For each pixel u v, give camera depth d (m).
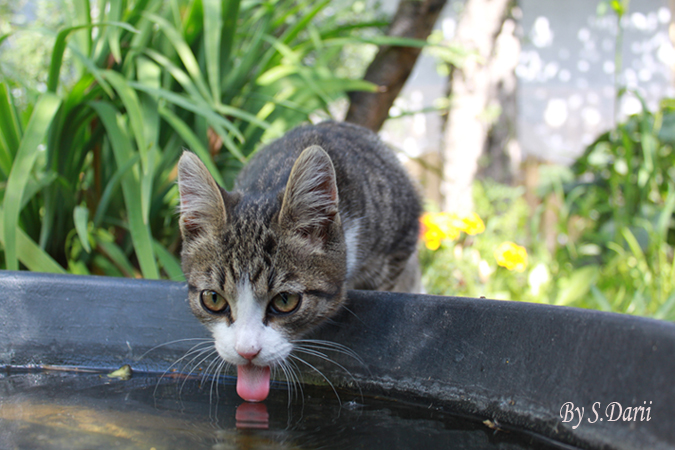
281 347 0.57
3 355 0.60
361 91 1.00
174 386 0.57
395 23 0.99
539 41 1.95
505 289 0.91
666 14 1.87
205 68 0.81
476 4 1.46
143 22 0.79
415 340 0.55
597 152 1.29
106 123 0.72
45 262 0.68
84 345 0.60
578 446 0.48
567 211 1.14
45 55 1.14
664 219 0.87
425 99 1.97
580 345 0.49
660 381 0.46
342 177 0.64
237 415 0.53
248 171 0.69
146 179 0.67
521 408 0.51
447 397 0.54
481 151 1.52
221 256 0.57
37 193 0.77
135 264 0.81
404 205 0.71
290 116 0.85
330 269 0.58
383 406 0.54
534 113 1.98
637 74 1.91
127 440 0.50
